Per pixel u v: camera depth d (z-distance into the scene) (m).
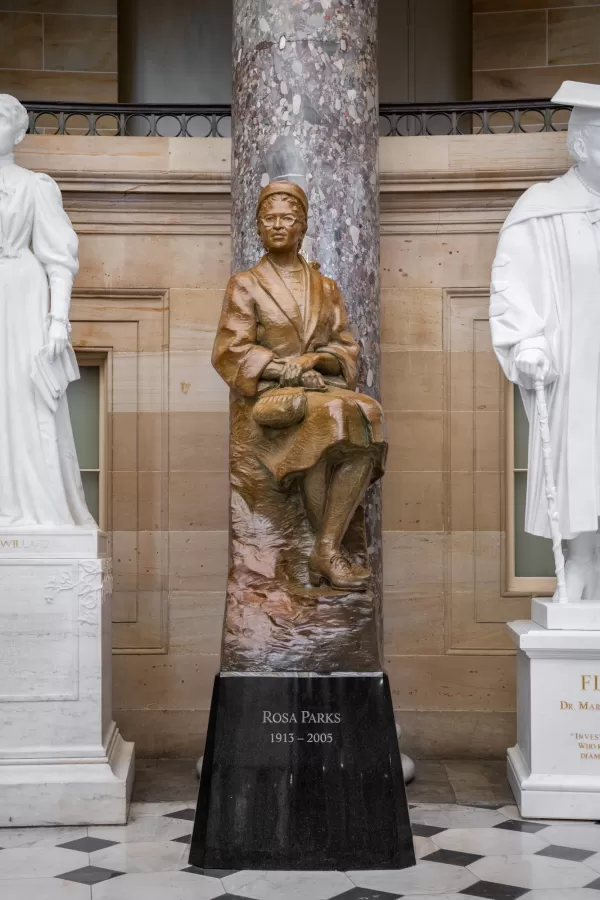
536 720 5.94
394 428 7.88
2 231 6.30
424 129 8.02
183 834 5.65
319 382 5.19
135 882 4.86
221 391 7.91
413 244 7.93
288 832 4.95
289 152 6.68
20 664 5.98
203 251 7.95
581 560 6.46
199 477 7.88
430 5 10.03
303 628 5.07
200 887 4.76
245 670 5.02
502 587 7.79
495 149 7.78
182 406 7.91
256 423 5.23
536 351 6.22
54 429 6.25
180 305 7.93
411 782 6.84
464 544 7.84
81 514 6.40
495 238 7.90
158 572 7.83
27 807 5.79
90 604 6.03
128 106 8.05
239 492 5.32
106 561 6.27
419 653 7.76
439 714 7.69
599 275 6.39
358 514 5.48
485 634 7.78
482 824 5.79
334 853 4.95
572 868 5.04
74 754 5.93
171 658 7.75
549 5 10.26
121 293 7.92
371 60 6.95
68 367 6.32
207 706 7.71
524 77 10.27
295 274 5.50
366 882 4.81
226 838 4.98
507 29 10.30
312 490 5.16
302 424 5.11
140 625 7.78
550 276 6.45
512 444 7.93
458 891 4.71
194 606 7.79
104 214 7.91
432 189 7.80
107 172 7.78
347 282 6.68
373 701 5.00
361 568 5.23
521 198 6.66
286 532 5.30
